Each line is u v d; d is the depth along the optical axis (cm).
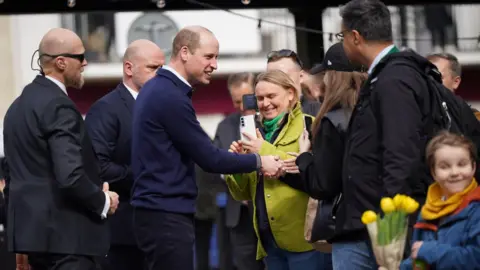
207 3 1112
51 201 845
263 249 940
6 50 2414
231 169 878
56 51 862
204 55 878
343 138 774
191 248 880
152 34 1873
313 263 923
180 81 877
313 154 813
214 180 1330
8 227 855
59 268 852
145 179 874
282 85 930
